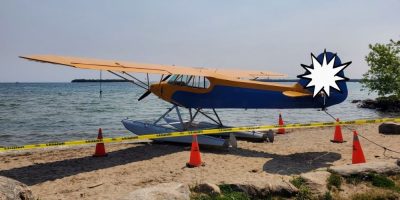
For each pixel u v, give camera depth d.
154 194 4.34
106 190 5.76
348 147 9.45
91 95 66.12
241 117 23.00
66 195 5.52
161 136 7.97
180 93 10.46
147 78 10.96
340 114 25.70
